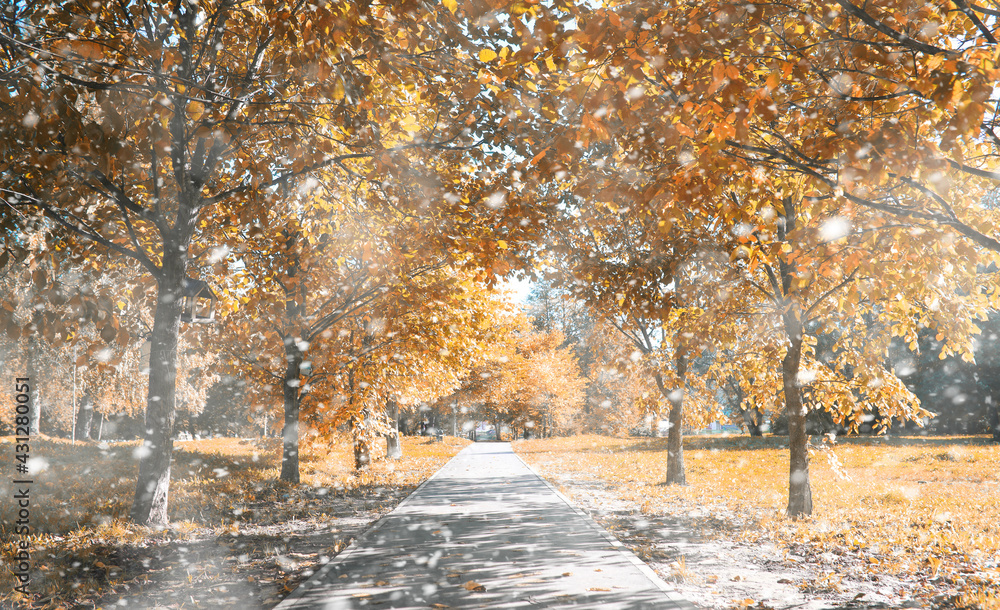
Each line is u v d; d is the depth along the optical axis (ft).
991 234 19.77
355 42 15.76
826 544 24.72
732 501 40.04
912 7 12.37
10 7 15.10
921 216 14.70
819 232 15.94
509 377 120.47
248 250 33.71
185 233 27.14
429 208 26.43
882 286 16.90
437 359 49.73
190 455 57.57
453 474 58.70
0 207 18.95
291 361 46.78
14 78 13.11
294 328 37.68
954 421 119.55
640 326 51.62
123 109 17.74
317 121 24.21
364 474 57.77
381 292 38.50
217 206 32.78
